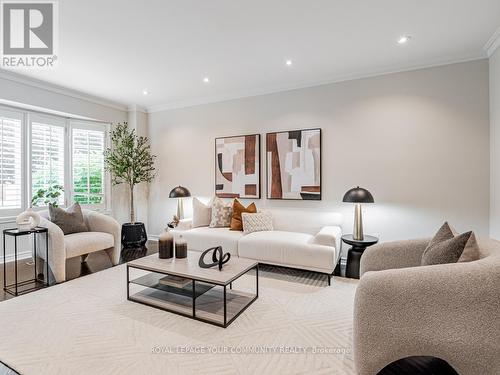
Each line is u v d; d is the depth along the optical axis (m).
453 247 1.61
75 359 1.73
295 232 3.67
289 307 2.43
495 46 2.81
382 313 1.37
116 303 2.51
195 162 4.87
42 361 1.71
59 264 3.01
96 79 3.88
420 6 2.25
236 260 2.64
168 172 5.17
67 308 2.41
